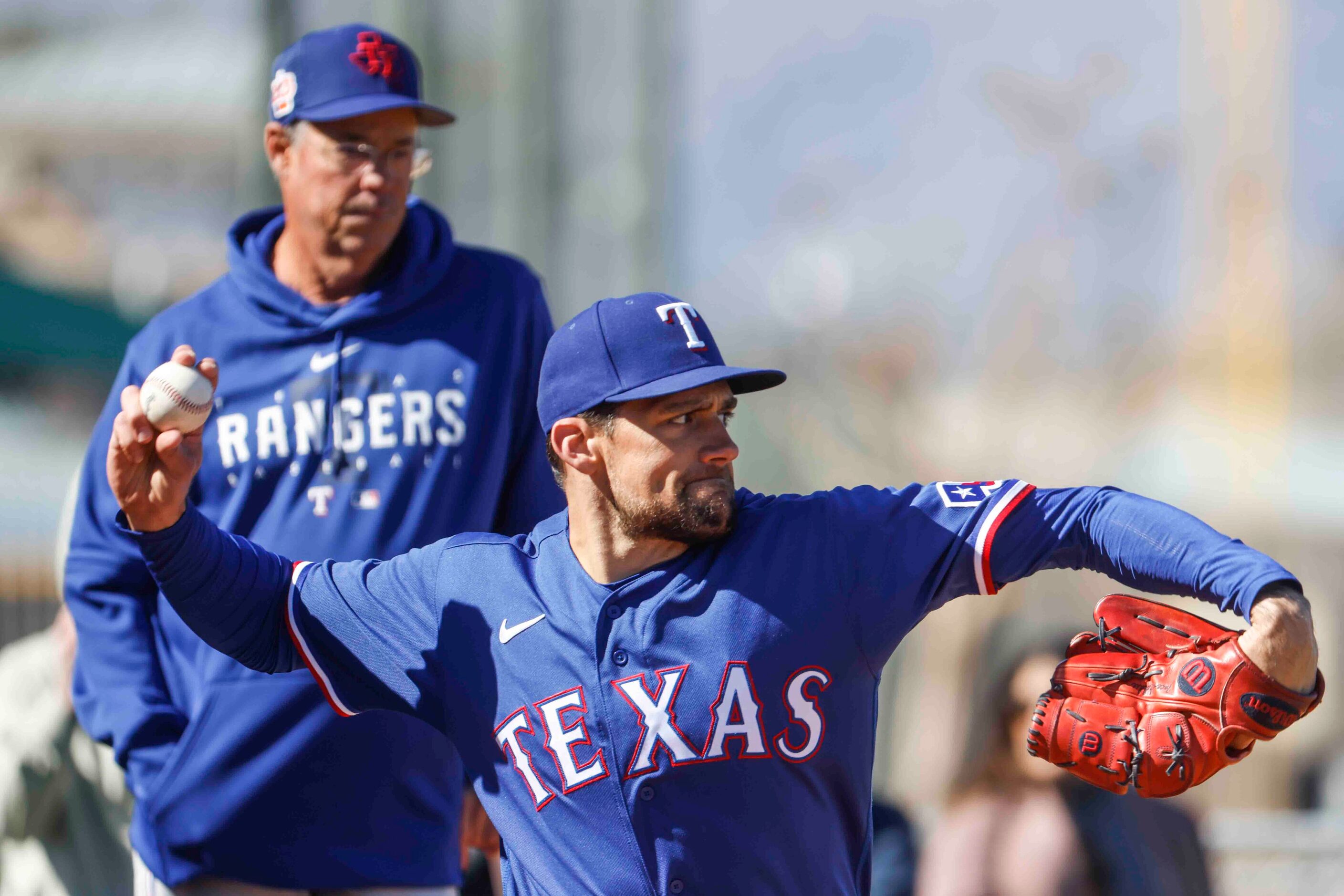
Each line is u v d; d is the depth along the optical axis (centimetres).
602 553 938
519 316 1290
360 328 1241
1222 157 5700
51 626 2600
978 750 1499
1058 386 5688
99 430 1277
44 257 4956
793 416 4734
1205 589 848
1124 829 1442
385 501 1221
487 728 952
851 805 923
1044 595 3334
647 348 918
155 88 6594
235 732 1207
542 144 2455
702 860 891
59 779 1573
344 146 1227
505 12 2439
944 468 5478
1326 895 2122
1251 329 5691
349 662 1002
